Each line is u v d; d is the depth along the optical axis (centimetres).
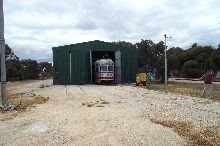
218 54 7188
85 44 4809
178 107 1847
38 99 2358
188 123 1325
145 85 4372
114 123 1343
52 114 1627
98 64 4622
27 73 9075
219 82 5172
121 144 998
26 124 1357
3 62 1883
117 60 4788
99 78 4588
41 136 1124
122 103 2091
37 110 1786
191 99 2284
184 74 7669
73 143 1020
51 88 3819
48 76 11662
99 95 2717
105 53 4991
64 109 1816
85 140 1057
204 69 7300
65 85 4478
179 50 8675
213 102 2083
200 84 4597
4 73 1881
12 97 2625
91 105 1981
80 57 4756
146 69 6594
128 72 5038
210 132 1152
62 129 1236
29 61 9194
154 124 1313
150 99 2325
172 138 1069
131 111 1692
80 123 1356
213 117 1480
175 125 1280
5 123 1393
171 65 5794
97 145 991
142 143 1009
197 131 1166
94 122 1373
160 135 1112
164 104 2003
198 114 1573
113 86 4103
